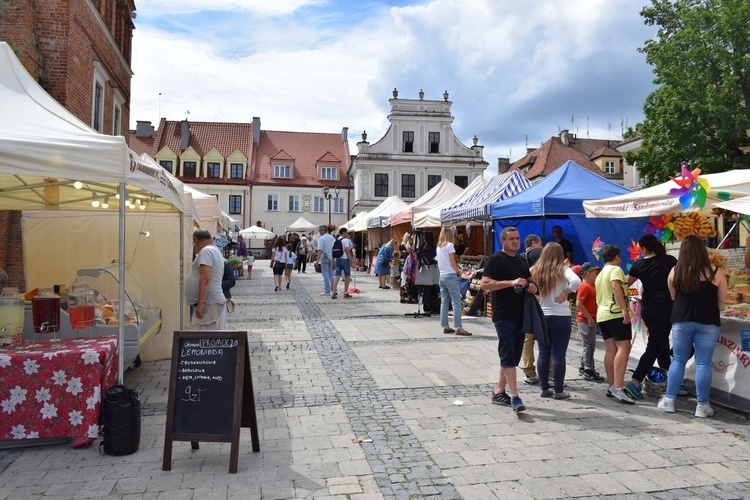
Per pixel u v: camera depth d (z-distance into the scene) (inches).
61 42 459.5
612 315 232.8
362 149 1840.6
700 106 856.3
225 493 149.6
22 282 419.5
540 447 182.2
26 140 165.3
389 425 203.5
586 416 213.8
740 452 178.2
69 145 171.2
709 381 211.8
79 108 494.9
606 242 404.8
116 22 679.7
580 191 400.5
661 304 232.5
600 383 261.7
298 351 329.1
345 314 484.1
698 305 212.2
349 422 206.7
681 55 906.1
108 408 175.3
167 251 313.3
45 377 179.8
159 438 191.0
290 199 2016.5
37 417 179.6
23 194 267.3
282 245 707.4
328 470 164.4
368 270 1090.7
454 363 298.5
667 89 921.5
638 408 223.9
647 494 149.5
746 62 844.0
